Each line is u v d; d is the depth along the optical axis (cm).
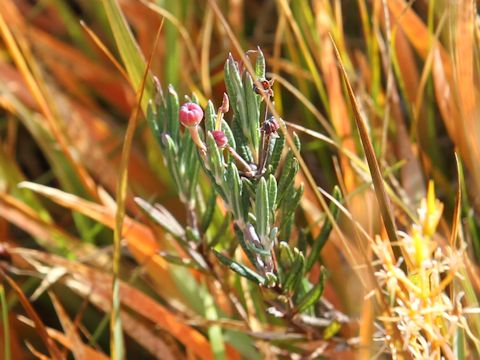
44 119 46
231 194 30
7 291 44
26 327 45
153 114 33
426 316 29
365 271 32
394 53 41
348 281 37
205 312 39
